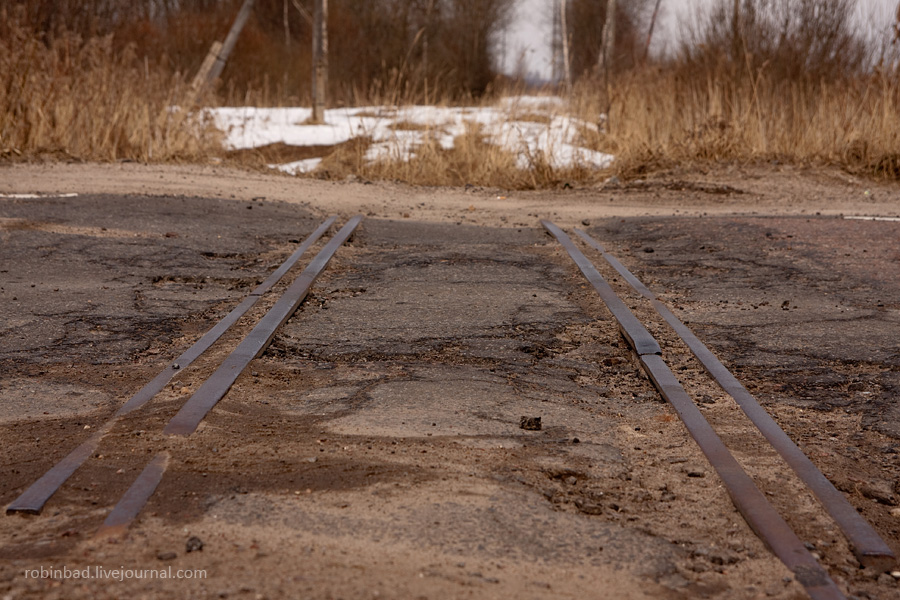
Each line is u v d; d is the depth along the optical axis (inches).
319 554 100.7
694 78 656.4
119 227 321.4
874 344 199.8
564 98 792.9
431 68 1220.5
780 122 593.9
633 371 181.0
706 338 206.1
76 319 209.0
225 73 1104.8
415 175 574.9
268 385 166.6
